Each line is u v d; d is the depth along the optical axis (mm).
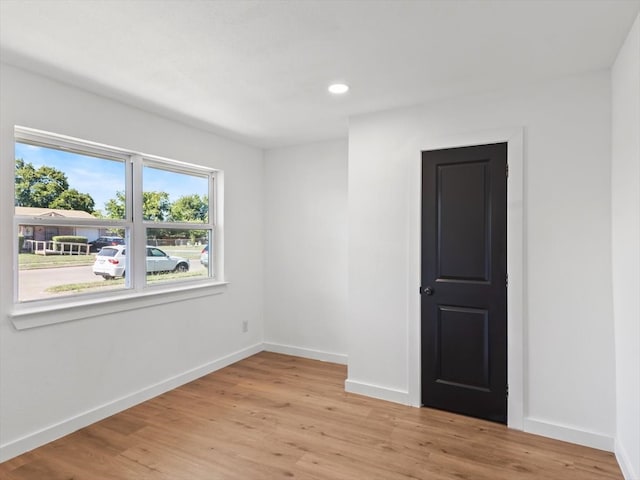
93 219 2760
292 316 4234
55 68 2264
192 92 2646
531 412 2490
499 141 2598
